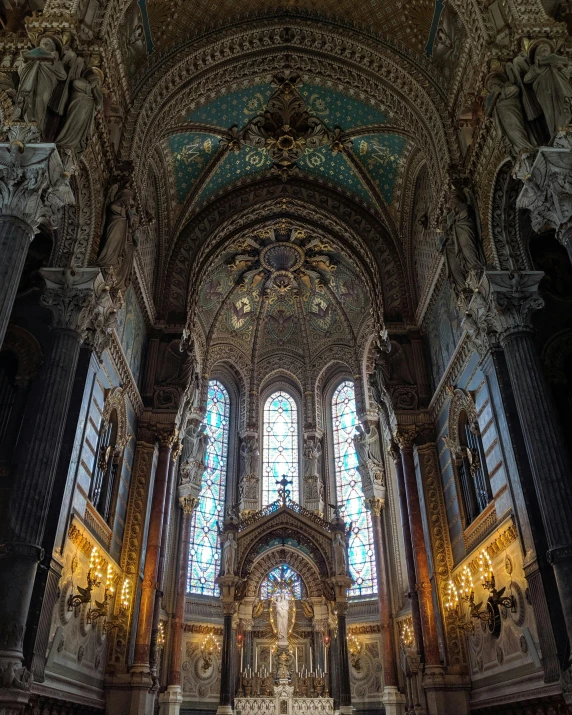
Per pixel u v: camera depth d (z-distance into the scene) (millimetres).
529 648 12008
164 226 21531
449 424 17703
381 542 25969
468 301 14094
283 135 20875
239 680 23656
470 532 16016
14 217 9898
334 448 30922
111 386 15953
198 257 22078
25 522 10141
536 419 11344
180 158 20859
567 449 12242
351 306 30203
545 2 13406
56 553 11172
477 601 15359
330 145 21266
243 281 29438
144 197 18594
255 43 17859
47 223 12680
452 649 16312
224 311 30672
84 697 13531
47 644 10734
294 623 25062
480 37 13172
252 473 29516
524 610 12406
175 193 21703
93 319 12953
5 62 11750
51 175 10359
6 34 12555
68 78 11500
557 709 11047
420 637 17594
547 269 14320
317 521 26266
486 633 14672
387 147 20875
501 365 12789
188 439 27422
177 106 17547
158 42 16688
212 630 25906
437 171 16359
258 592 25484
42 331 12875
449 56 16062
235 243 24031
